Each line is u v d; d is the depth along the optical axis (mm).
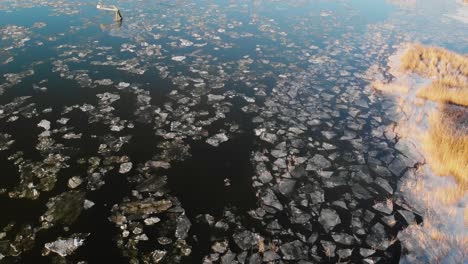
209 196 6648
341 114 9562
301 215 6387
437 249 5645
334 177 7324
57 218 5965
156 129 8367
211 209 6375
